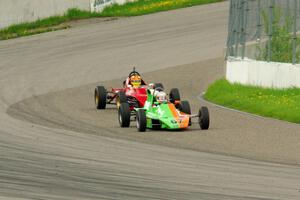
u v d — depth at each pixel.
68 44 158.38
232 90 105.50
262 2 105.88
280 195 48.94
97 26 175.88
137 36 163.38
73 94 108.69
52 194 47.81
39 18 179.25
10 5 172.62
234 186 51.50
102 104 94.31
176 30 167.25
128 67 134.88
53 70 132.62
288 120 84.44
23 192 48.34
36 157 61.72
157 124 77.38
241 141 70.81
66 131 76.88
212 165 59.28
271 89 101.31
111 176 54.28
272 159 62.28
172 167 58.25
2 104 98.38
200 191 49.66
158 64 136.88
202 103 100.56
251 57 109.12
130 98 87.38
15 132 75.38
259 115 89.19
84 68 134.25
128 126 80.19
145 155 63.50
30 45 158.88
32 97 105.38
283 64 99.44
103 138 72.81
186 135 74.44
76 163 59.34
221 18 176.62
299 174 56.16
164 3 197.00
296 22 101.12
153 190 49.69
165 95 80.44
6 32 171.12
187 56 143.00
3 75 128.75
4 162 58.97
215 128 78.88
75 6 186.88
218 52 145.50
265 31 105.62
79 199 46.56
